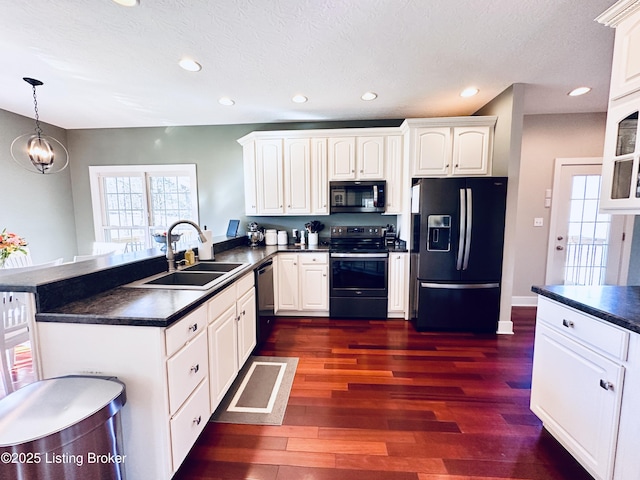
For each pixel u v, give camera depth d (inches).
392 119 152.0
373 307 135.7
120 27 72.0
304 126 156.6
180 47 81.4
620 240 144.4
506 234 119.0
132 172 166.2
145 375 48.6
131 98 120.0
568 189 146.2
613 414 47.5
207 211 165.6
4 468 34.6
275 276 136.6
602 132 142.9
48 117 145.0
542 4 64.9
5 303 76.1
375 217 158.7
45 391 43.2
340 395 80.3
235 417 72.0
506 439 64.9
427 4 64.6
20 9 64.6
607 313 48.3
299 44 80.4
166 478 49.6
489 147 125.6
